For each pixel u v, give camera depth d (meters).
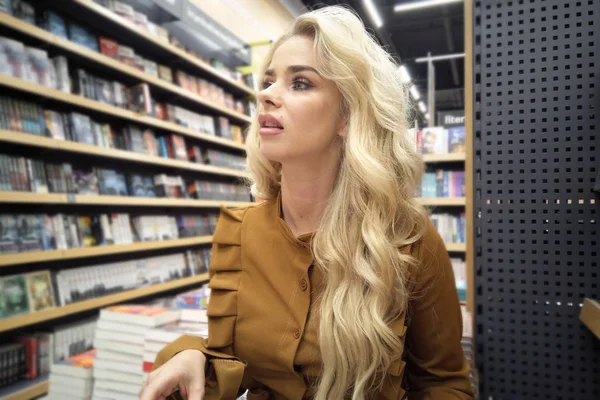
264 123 0.78
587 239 1.07
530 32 1.14
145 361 1.24
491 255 1.17
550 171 1.11
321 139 0.78
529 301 1.13
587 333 1.07
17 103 2.25
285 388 0.82
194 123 3.91
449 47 8.79
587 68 1.08
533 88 1.13
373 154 0.81
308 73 0.77
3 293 2.08
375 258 0.77
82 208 2.96
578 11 1.09
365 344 0.75
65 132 2.55
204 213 4.37
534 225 1.12
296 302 0.80
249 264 0.86
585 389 1.07
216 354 0.80
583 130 1.08
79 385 1.34
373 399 0.81
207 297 1.51
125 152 2.94
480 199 1.19
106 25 2.99
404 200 0.85
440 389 0.86
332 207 0.83
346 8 0.88
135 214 3.29
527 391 1.13
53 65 2.46
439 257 0.86
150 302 3.38
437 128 3.56
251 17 5.01
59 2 2.59
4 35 2.29
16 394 2.04
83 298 2.57
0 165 2.13
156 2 3.22
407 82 0.98
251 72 4.89
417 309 0.87
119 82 3.18
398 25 7.93
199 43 3.95
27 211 2.58
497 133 1.17
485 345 1.18
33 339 2.25
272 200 0.95
